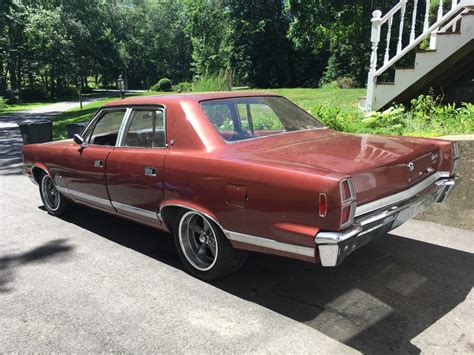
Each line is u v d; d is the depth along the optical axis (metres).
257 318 3.10
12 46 53.94
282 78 43.59
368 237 2.93
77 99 55.38
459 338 2.78
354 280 3.61
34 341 2.93
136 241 4.74
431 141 3.73
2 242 4.82
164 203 3.72
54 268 4.08
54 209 5.72
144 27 86.25
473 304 3.17
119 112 4.35
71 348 2.83
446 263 3.86
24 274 3.97
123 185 4.14
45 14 52.50
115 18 75.06
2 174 8.88
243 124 3.86
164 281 3.74
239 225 3.16
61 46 54.53
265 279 3.71
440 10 7.50
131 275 3.88
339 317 3.07
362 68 28.12
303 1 29.39
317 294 3.41
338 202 2.58
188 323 3.07
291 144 3.58
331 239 2.61
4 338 2.97
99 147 4.53
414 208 3.29
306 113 4.51
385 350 2.68
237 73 42.88
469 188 4.59
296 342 2.79
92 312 3.27
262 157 3.20
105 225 5.32
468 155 4.54
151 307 3.31
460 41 7.23
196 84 15.59
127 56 73.38
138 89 88.50
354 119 7.43
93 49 60.50
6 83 56.75
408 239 4.43
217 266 3.53
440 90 8.63
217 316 3.15
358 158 3.09
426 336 2.81
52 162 5.28
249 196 3.04
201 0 46.62
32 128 11.40
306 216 2.74
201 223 3.72
